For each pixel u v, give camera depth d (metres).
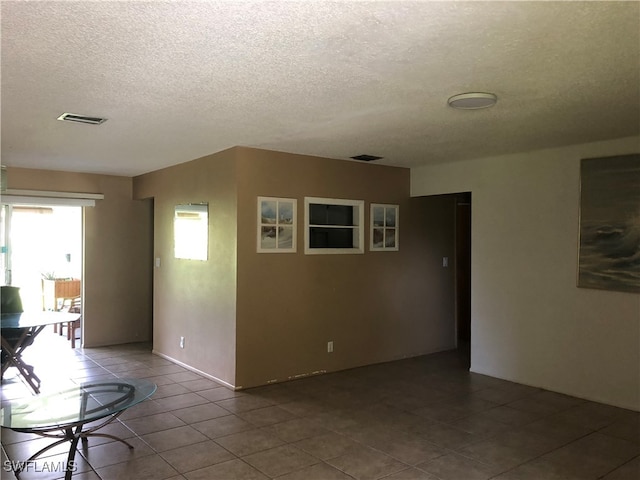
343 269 5.32
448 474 2.96
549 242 4.60
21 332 4.77
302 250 5.00
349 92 2.91
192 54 2.31
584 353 4.37
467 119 3.53
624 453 3.25
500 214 4.98
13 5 1.82
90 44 2.20
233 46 2.22
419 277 6.01
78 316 4.93
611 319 4.19
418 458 3.17
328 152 4.84
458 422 3.80
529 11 1.89
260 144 4.45
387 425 3.73
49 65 2.46
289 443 3.39
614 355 4.17
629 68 2.52
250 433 3.56
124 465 3.05
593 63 2.45
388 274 5.70
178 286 5.55
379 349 5.63
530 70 2.54
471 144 4.41
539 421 3.82
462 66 2.49
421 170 5.74
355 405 4.19
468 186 5.27
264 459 3.14
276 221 4.80
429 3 1.82
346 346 5.34
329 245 5.28
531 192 4.73
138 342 6.75
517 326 4.86
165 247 5.83
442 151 4.76
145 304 6.86
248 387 4.64
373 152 4.82
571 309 4.45
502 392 4.55
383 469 3.01
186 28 2.03
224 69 2.52
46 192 5.96
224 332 4.72
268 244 4.75
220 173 4.78
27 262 8.15
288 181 4.87
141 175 6.44
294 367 4.95
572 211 4.43
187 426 3.69
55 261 8.37
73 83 2.73
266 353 4.75
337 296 5.27
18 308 5.21
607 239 4.18
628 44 2.22
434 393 4.53
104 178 6.48
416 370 5.32
